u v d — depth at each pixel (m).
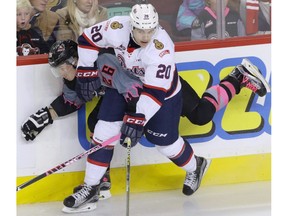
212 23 18.80
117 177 18.70
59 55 17.31
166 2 18.58
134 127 16.41
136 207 18.02
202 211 17.73
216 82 18.75
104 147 17.39
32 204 18.36
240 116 18.95
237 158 19.12
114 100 17.30
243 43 18.66
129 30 16.56
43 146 18.23
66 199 17.64
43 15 18.06
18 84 17.94
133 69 16.86
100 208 18.00
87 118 18.30
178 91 17.27
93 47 16.92
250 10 18.92
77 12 18.19
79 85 17.28
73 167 18.45
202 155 18.95
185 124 18.73
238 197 18.45
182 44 18.44
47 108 17.94
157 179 18.86
